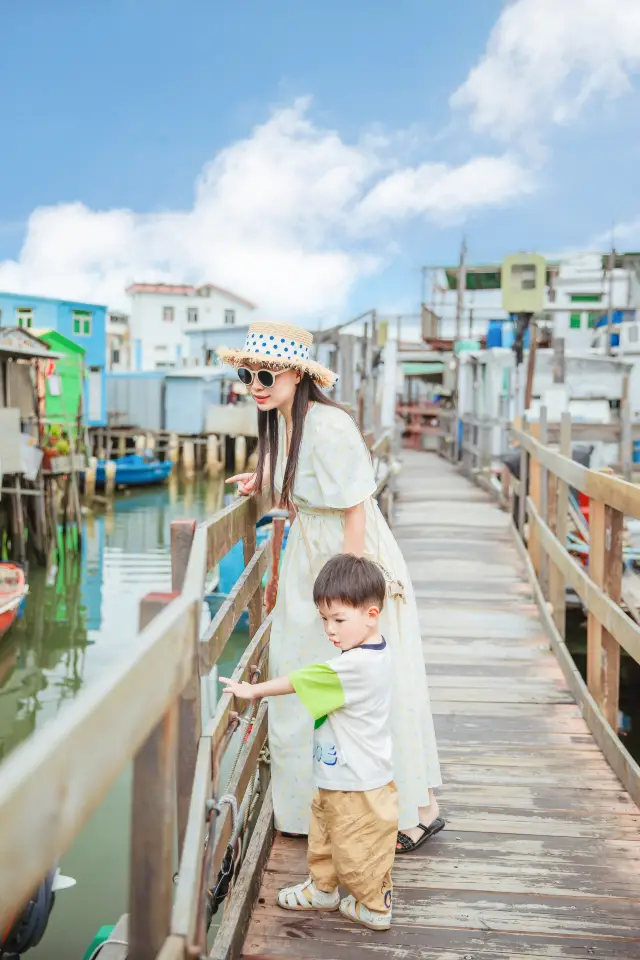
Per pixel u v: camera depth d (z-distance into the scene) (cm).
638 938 231
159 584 1502
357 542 240
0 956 346
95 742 101
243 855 248
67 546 1845
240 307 5516
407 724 262
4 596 1129
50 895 362
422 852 277
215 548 208
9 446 1548
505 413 1505
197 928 148
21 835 83
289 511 261
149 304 5384
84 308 3272
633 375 2062
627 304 2705
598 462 1044
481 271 2356
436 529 952
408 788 262
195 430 3706
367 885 225
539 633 558
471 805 313
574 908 245
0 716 857
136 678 117
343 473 235
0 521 1692
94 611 1298
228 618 210
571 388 1469
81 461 2034
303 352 236
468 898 249
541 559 625
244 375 236
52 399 2492
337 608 215
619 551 360
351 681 214
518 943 228
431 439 2561
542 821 300
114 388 3750
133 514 2436
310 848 238
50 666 1027
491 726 396
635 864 270
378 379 1894
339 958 221
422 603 634
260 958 220
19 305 3131
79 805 97
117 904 468
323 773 223
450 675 472
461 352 1856
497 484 1236
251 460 3731
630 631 310
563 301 2717
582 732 389
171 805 142
